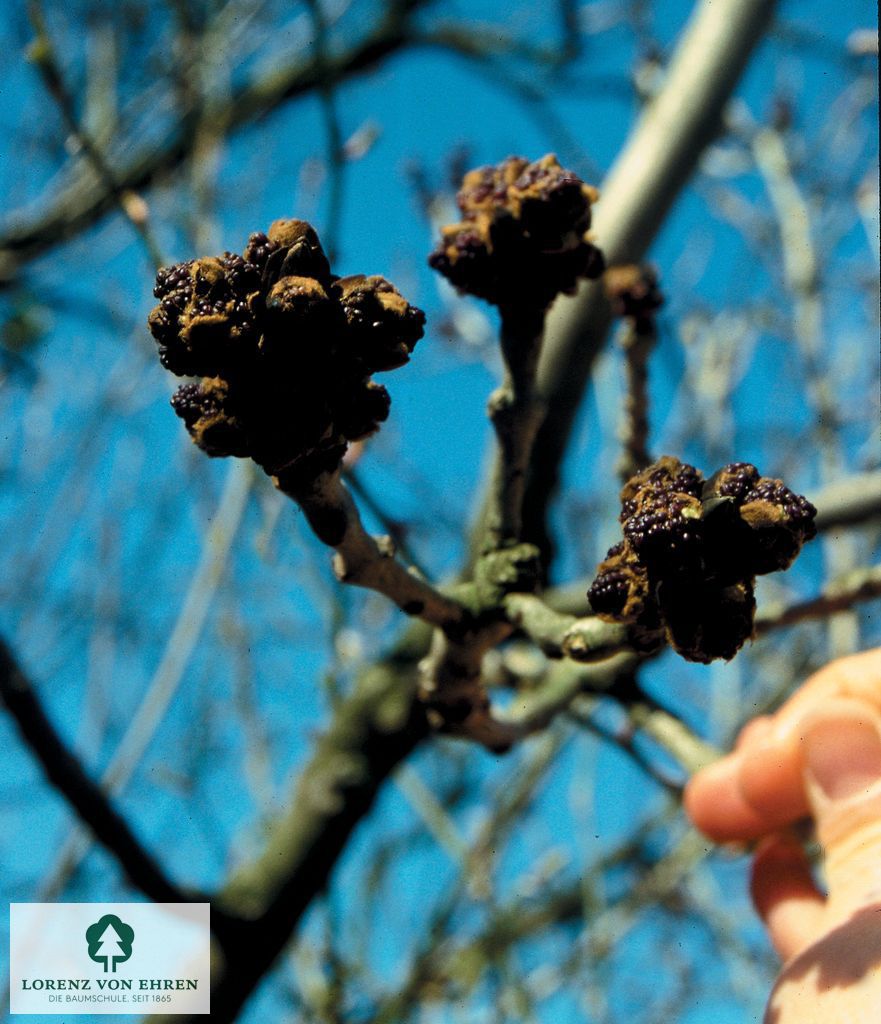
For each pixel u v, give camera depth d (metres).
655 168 0.55
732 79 0.55
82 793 0.49
